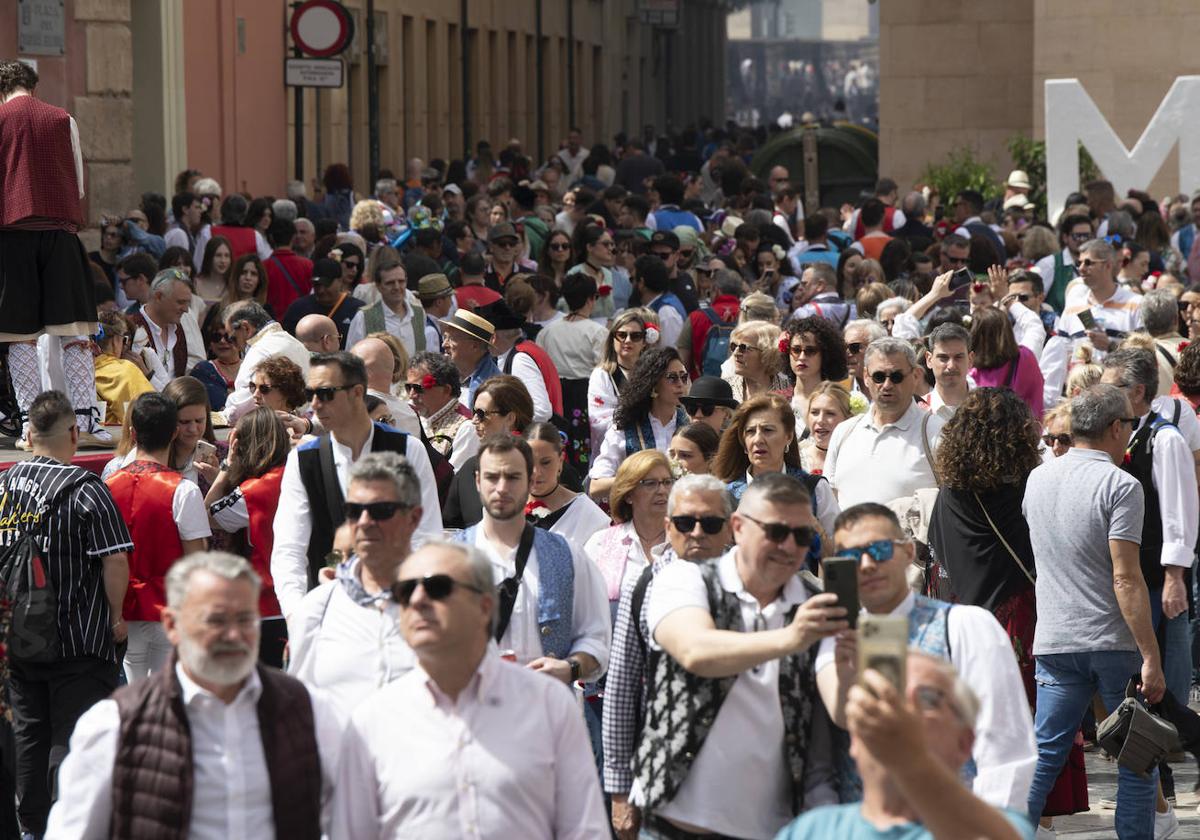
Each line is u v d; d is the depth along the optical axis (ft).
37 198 103.04
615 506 75.05
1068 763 75.97
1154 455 80.84
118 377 113.29
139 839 47.57
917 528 80.07
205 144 229.66
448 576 47.78
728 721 53.72
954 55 329.11
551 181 268.00
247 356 104.68
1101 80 294.05
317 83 212.43
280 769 48.21
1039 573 74.08
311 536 72.95
